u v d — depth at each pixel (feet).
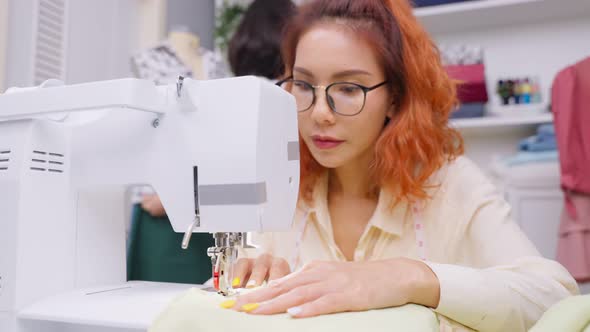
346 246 4.00
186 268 4.91
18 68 4.39
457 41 8.40
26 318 2.39
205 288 2.68
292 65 4.01
